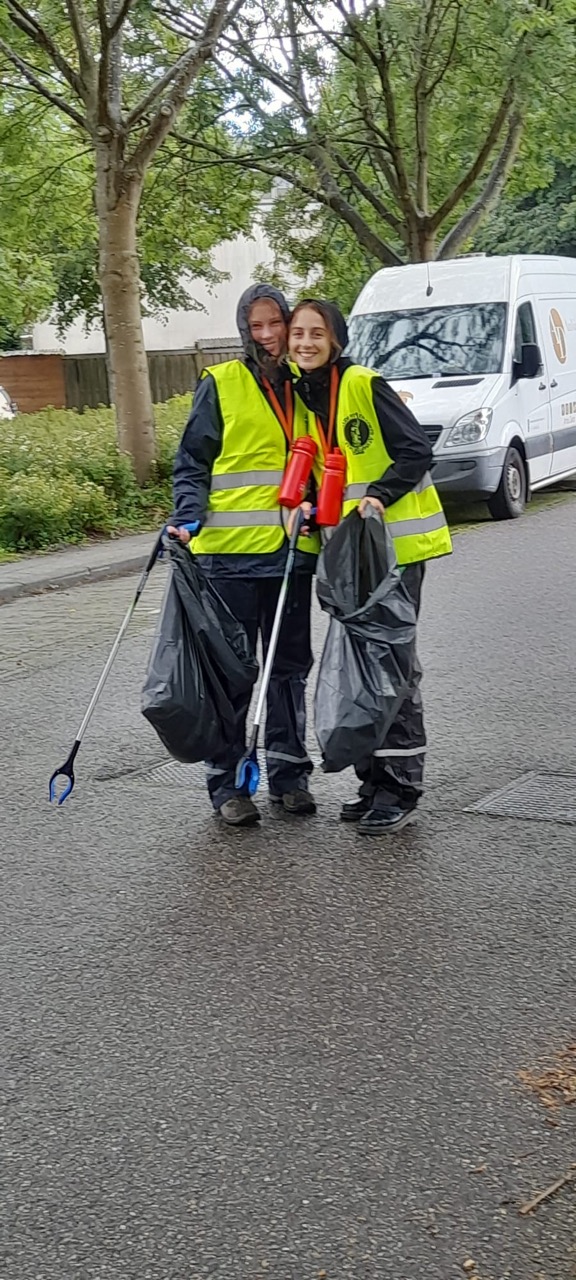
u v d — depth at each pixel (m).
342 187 22.80
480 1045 3.80
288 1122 3.46
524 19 18.52
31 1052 3.86
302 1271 2.90
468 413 14.16
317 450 5.34
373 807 5.47
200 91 19.66
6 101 18.67
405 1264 2.90
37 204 21.56
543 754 6.38
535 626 9.15
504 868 5.05
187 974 4.30
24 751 6.79
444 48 19.73
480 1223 3.03
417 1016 3.98
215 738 5.39
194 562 5.34
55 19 15.25
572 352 16.66
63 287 34.62
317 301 5.22
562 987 4.13
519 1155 3.28
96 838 5.54
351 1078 3.66
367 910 4.72
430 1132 3.39
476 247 37.03
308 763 5.73
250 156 20.94
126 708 7.57
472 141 21.30
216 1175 3.25
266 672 5.28
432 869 5.06
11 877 5.15
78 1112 3.55
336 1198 3.14
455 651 8.52
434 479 14.24
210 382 5.36
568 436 16.38
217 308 40.03
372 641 5.18
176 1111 3.54
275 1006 4.07
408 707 5.37
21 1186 3.24
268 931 4.59
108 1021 4.02
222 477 5.39
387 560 5.16
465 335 15.14
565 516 14.83
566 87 20.25
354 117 21.50
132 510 15.09
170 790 6.11
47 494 13.58
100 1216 3.11
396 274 15.98
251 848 5.36
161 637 5.30
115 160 15.18
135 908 4.82
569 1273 2.86
